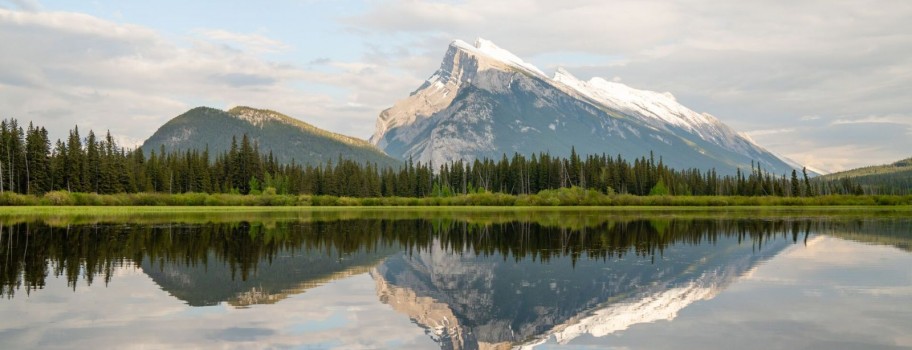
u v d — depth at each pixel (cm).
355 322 2756
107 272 4050
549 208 15375
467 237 6781
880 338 2458
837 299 3200
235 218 10294
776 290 3469
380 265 4512
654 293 3416
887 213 12812
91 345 2347
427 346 2411
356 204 16850
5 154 13738
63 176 14188
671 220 10038
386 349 2366
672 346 2378
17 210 11612
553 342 2472
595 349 2364
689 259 4806
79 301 3117
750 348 2338
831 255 5056
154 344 2366
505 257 4994
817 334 2519
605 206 15938
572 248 5603
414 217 11175
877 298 3219
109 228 7675
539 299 3288
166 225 8294
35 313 2845
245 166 18100
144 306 3014
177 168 16838
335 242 6125
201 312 2897
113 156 14812
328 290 3494
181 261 4597
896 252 5266
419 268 4378
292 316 2844
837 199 17075
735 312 2914
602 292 3459
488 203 16350
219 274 4006
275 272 4116
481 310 3030
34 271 4072
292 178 18850
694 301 3188
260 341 2427
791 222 9475
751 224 8956
